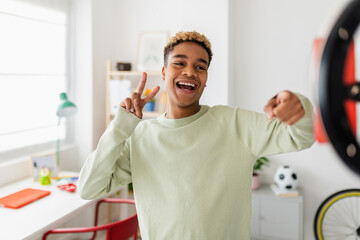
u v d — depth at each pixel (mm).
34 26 2486
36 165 2328
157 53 2939
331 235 2711
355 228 2648
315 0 2627
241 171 955
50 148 2680
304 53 2684
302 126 644
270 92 2807
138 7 3078
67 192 2082
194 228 930
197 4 2729
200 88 983
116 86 2850
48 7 2602
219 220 936
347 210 2664
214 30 2688
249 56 2836
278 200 2555
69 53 2828
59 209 1809
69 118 2881
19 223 1630
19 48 2373
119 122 938
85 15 2832
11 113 2342
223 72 2676
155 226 981
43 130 2607
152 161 1003
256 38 2805
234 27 2844
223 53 2668
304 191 2770
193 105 1028
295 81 2732
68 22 2809
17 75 2369
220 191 939
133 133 1062
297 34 2693
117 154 967
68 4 2803
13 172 2312
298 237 2529
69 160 2844
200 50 972
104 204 3084
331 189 2705
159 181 986
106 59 3035
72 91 2873
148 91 2865
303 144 770
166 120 1031
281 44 2744
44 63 2590
